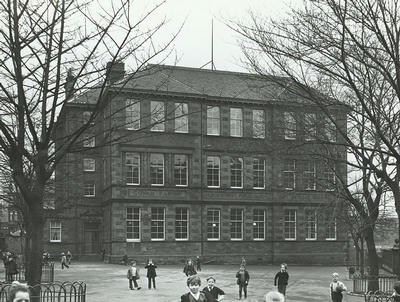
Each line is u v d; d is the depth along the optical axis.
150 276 34.88
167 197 60.53
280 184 65.00
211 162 63.03
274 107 24.03
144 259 58.81
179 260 60.03
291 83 20.59
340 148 28.55
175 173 61.47
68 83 15.49
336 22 18.28
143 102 57.38
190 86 63.75
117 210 58.53
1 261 69.19
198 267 51.12
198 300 11.20
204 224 61.72
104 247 63.22
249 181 64.12
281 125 22.95
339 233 66.88
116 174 58.75
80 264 57.62
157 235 60.00
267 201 64.56
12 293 8.35
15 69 13.55
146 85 58.22
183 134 61.72
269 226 64.44
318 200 65.94
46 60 13.98
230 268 55.50
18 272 37.72
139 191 59.47
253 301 28.83
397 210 18.61
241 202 63.41
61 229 65.56
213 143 62.84
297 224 65.25
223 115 63.53
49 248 65.12
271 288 35.81
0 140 14.04
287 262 64.38
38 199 14.52
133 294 31.70
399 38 17.09
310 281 41.72
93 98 46.00
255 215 64.25
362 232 30.47
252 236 63.66
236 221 63.41
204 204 61.97
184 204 61.09
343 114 23.36
